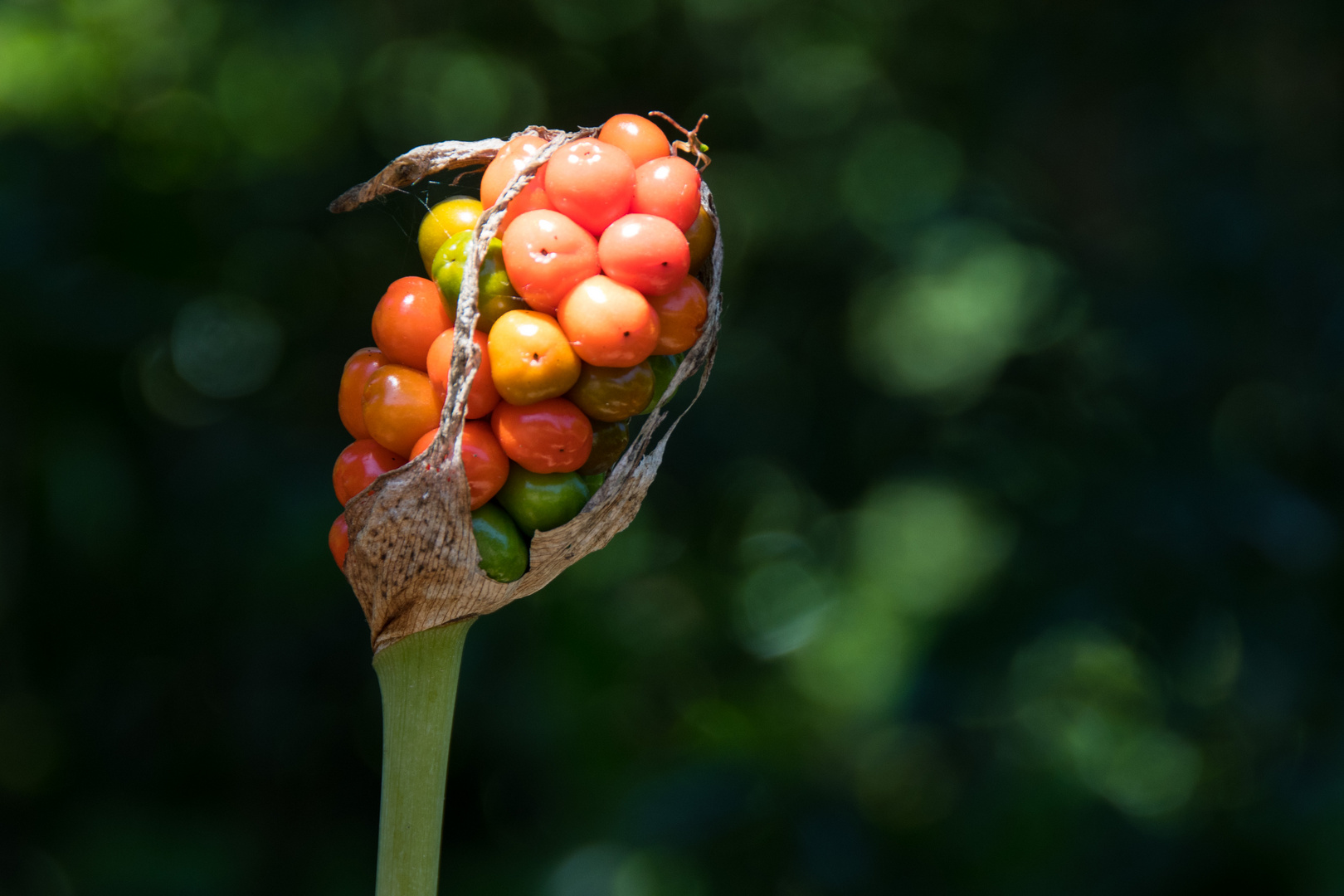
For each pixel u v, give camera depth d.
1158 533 0.97
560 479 0.47
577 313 0.46
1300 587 0.96
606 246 0.46
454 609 0.47
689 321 0.47
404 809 0.47
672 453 1.36
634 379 0.47
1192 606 0.97
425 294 0.47
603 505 0.47
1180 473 0.98
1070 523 1.04
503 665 1.26
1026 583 1.05
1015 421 1.12
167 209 1.20
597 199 0.46
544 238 0.46
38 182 1.15
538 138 0.47
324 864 1.26
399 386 0.47
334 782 1.30
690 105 1.49
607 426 0.48
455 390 0.46
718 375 1.35
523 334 0.46
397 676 0.48
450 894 1.28
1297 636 0.95
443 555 0.47
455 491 0.47
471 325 0.46
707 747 1.45
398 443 0.47
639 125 0.47
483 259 0.47
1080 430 1.07
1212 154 1.05
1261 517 0.94
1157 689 1.07
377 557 0.47
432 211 0.48
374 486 0.47
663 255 0.46
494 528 0.47
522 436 0.47
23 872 1.20
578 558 0.48
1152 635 0.99
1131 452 1.02
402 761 0.47
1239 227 0.99
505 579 0.47
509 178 0.47
